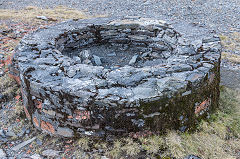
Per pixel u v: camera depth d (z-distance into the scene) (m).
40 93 2.61
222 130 2.87
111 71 2.80
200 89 2.71
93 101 2.39
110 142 2.61
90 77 2.69
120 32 4.96
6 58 4.46
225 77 4.44
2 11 8.13
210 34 4.03
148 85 2.55
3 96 3.50
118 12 9.10
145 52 4.79
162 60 4.45
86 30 4.75
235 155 2.61
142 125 2.54
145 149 2.50
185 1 10.55
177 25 4.64
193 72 2.75
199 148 2.58
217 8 9.59
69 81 2.60
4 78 3.87
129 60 4.58
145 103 2.40
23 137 2.88
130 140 2.55
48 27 4.62
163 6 9.90
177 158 2.43
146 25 4.75
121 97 2.37
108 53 4.84
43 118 2.76
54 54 3.27
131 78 2.64
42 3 10.46
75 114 2.53
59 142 2.73
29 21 6.93
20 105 3.35
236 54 5.48
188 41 3.70
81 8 9.72
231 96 3.69
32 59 3.10
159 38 4.67
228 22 7.95
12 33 5.80
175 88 2.47
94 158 2.47
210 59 3.06
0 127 3.02
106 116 2.46
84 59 4.29
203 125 2.85
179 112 2.63
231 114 3.26
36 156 2.56
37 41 3.76
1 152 2.64
